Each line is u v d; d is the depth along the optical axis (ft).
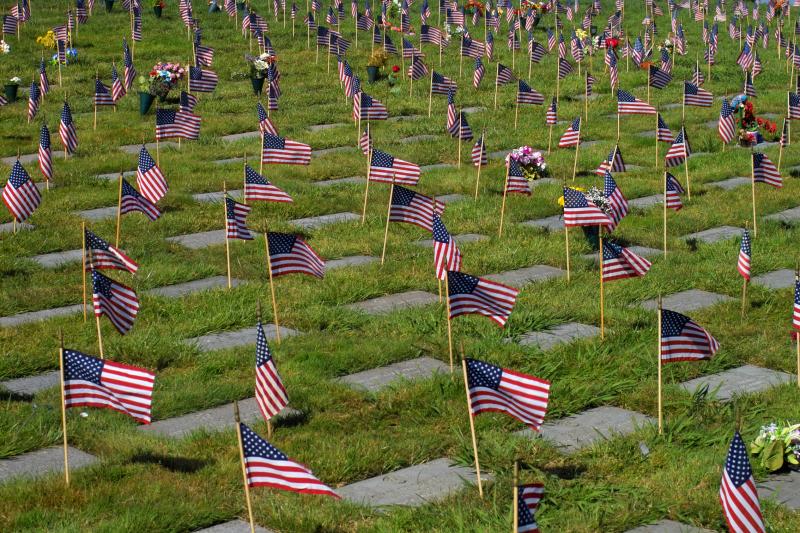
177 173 173.06
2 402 88.48
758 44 346.74
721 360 96.63
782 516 69.62
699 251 132.87
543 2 384.68
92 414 86.07
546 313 108.27
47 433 81.82
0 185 167.12
